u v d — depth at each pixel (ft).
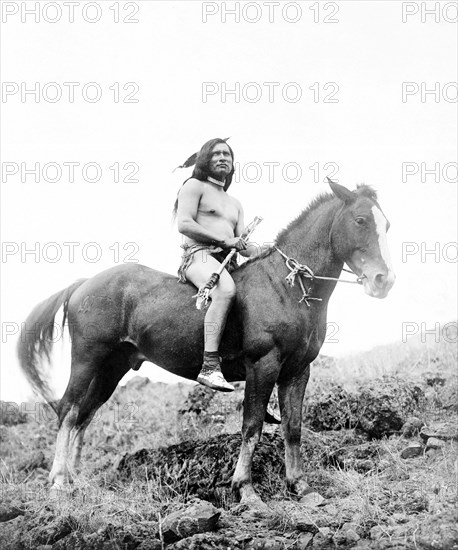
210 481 23.68
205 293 22.65
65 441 24.62
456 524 18.84
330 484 23.47
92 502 22.36
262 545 19.79
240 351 23.09
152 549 20.33
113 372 25.88
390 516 20.27
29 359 26.30
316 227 22.91
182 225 23.63
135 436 31.17
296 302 22.58
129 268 25.35
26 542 21.35
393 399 26.37
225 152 24.20
